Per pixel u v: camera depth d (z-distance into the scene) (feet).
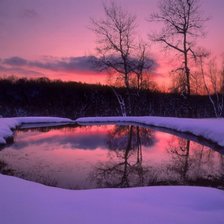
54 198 15.67
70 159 35.94
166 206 15.42
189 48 85.87
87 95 155.43
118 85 115.65
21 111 142.61
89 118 111.55
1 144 46.73
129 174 28.76
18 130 73.46
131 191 17.94
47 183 25.39
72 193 17.01
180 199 16.63
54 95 168.35
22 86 184.55
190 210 14.88
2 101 174.60
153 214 13.94
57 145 47.70
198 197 16.97
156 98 140.67
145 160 35.58
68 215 13.38
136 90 117.70
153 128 77.25
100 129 78.07
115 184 25.34
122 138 57.82
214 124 55.06
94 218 13.19
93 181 26.23
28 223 12.34
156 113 138.62
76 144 49.16
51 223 12.42
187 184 25.22
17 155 38.29
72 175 28.27
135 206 15.01
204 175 28.19
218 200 16.53
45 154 39.22
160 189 18.47
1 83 187.42
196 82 93.50
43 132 69.21
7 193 15.72
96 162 34.27
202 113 121.60
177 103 134.51
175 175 28.25
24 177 27.43
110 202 15.57
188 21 84.89
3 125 61.62
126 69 112.47
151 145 48.08
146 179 26.96
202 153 39.78
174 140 53.01
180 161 34.71
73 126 88.48
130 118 106.01
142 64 114.62
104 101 151.84
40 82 182.70
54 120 107.65
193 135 55.98
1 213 13.17
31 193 16.11
